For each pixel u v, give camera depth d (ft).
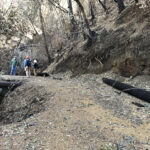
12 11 15.99
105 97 19.51
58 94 19.43
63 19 56.54
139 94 20.31
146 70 25.79
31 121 12.94
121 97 20.40
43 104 18.03
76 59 41.88
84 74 36.04
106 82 27.76
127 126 12.25
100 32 39.96
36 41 59.00
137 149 9.20
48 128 11.37
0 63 16.58
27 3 43.91
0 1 18.04
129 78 27.07
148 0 30.01
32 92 23.12
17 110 21.66
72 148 8.95
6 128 11.93
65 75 40.47
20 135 10.53
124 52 29.84
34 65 40.91
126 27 33.17
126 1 47.98
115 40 33.24
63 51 53.26
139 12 32.68
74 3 66.49
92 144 9.40
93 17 56.75
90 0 60.75
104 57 33.91
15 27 15.23
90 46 39.55
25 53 50.98
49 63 57.21
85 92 20.68
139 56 27.09
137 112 15.60
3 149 8.90
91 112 14.51
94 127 11.60
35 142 9.57
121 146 9.37
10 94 26.14
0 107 24.91
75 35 51.62
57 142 9.54
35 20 65.46
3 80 29.25
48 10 66.74
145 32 27.99
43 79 31.65
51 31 64.95
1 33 13.87
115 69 30.68
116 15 42.24
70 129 11.18
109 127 11.77
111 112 14.99
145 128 12.20
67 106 15.75
